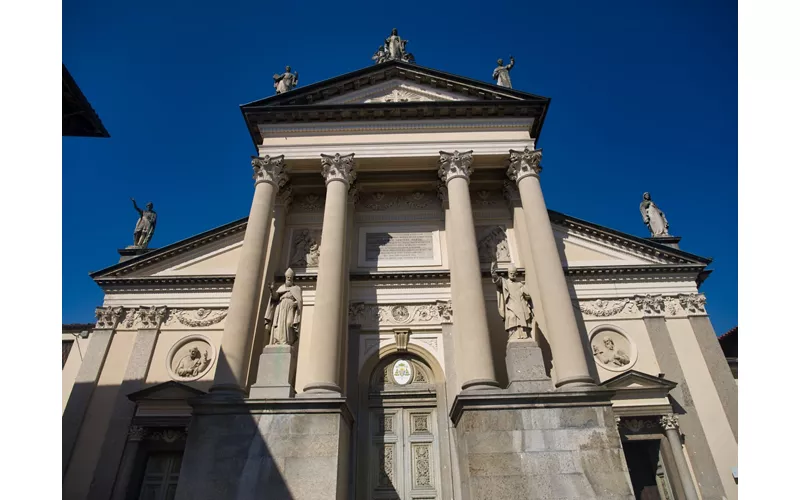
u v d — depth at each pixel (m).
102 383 16.42
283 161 16.69
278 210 17.75
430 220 18.42
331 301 13.81
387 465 14.24
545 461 10.88
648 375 15.52
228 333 13.27
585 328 17.20
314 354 12.89
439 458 14.19
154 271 18.69
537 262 14.60
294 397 11.87
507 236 17.80
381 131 17.30
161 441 15.50
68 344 20.11
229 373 12.55
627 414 15.27
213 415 11.48
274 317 13.41
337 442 11.21
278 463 10.93
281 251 17.53
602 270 18.12
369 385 15.39
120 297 18.08
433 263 17.41
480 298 13.89
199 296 18.09
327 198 15.84
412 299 16.66
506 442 11.10
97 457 15.09
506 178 18.20
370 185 18.66
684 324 17.38
